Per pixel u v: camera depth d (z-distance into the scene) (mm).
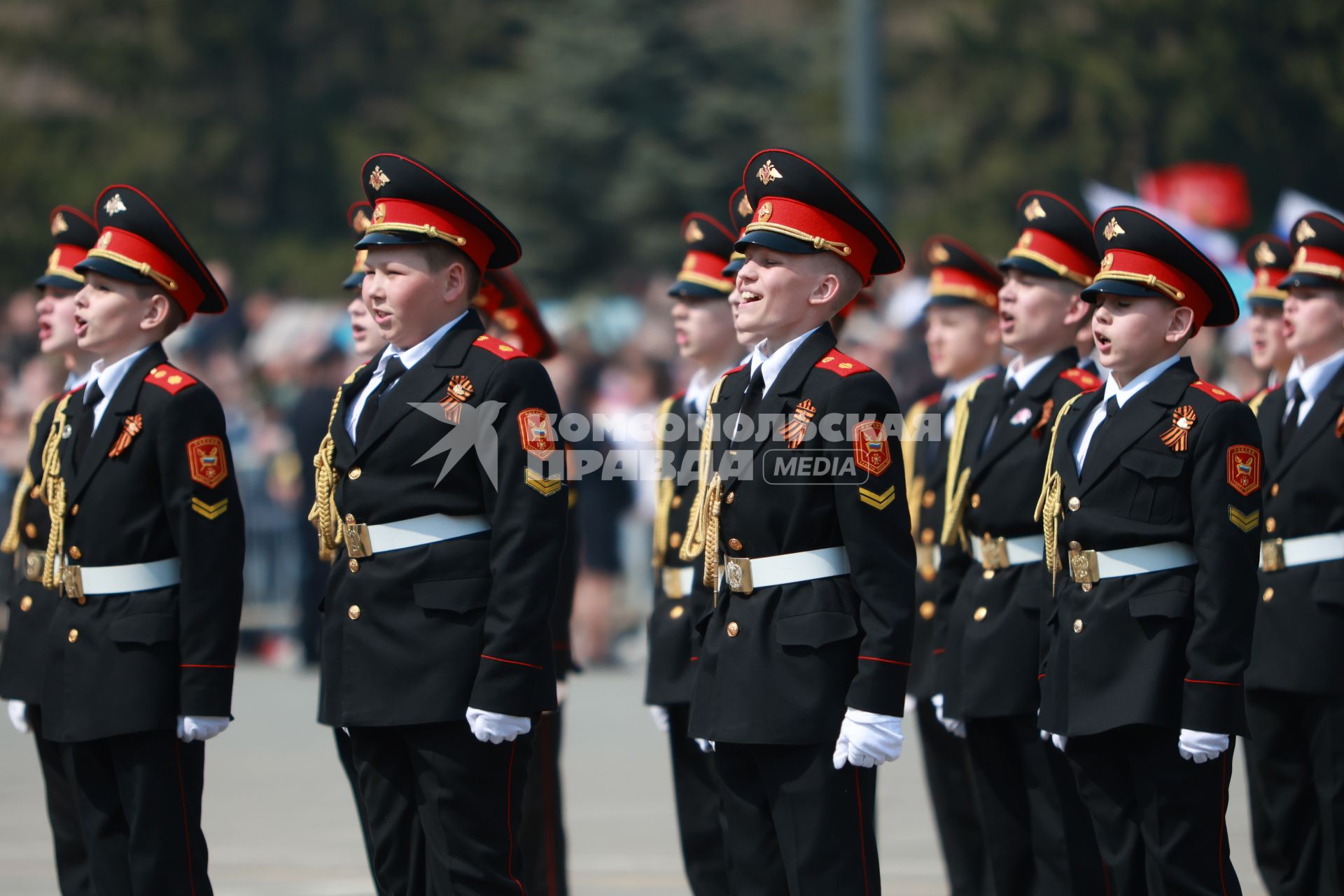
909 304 55000
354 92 161750
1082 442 22547
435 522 21469
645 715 45562
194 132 152375
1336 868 25109
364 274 25625
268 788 37531
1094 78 121000
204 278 23922
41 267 147250
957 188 128625
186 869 22812
